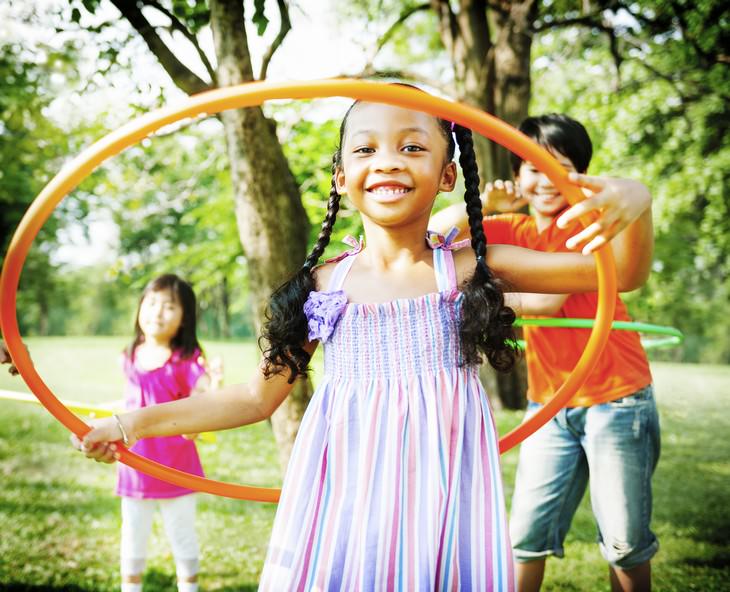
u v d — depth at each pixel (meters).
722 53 8.72
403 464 1.86
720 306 24.78
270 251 4.67
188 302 4.06
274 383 2.22
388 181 1.91
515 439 2.53
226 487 2.52
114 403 4.05
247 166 4.63
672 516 5.26
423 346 1.95
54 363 17.20
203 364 4.05
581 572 4.12
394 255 2.05
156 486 3.66
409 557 1.78
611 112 14.66
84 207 24.84
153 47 4.72
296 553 1.89
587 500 5.64
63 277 44.28
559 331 3.17
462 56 9.16
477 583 1.79
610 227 1.72
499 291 1.96
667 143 15.34
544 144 3.33
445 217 3.29
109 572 4.18
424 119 1.95
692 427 9.23
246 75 4.49
